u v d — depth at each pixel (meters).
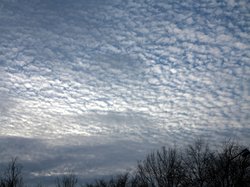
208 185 32.56
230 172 30.98
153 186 36.88
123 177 46.69
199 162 34.06
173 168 35.69
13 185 40.59
